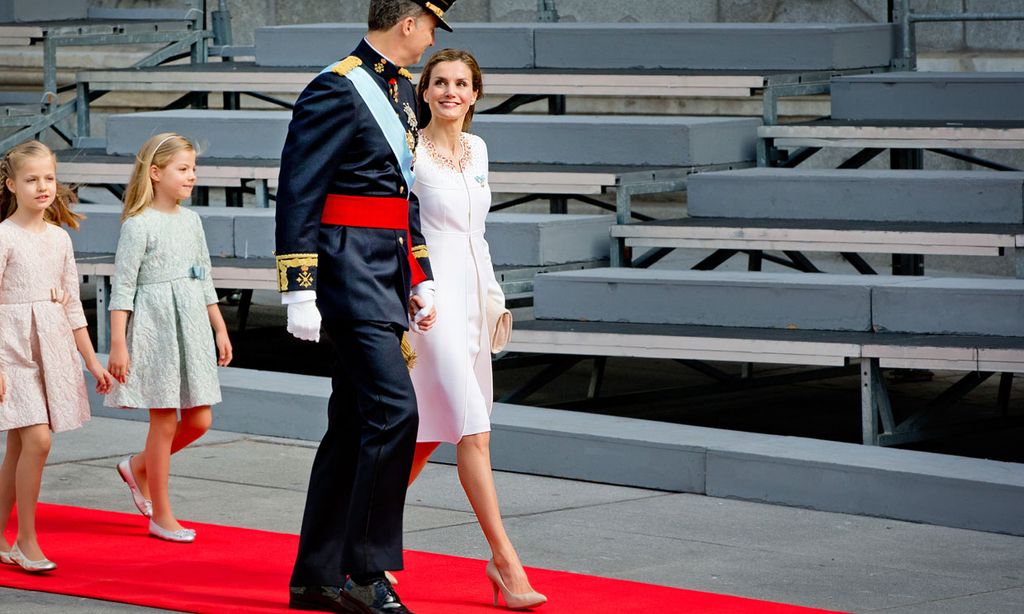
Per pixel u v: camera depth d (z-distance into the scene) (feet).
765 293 51.65
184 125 70.33
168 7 102.83
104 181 69.41
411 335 34.50
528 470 47.88
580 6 91.86
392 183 33.12
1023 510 39.75
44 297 37.68
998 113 61.57
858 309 50.16
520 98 73.10
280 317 79.36
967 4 81.41
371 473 32.50
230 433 53.72
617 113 90.22
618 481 46.29
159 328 40.32
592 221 59.98
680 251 85.66
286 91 71.15
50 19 84.64
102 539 39.58
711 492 44.73
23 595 34.63
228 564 37.19
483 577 36.04
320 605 33.35
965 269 80.84
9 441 37.99
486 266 35.78
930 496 41.11
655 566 37.32
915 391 60.54
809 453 43.75
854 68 67.15
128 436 52.90
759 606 33.37
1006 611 33.53
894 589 35.19
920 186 55.93
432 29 33.37
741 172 60.70
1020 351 45.34
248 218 63.52
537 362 56.70
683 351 50.72
